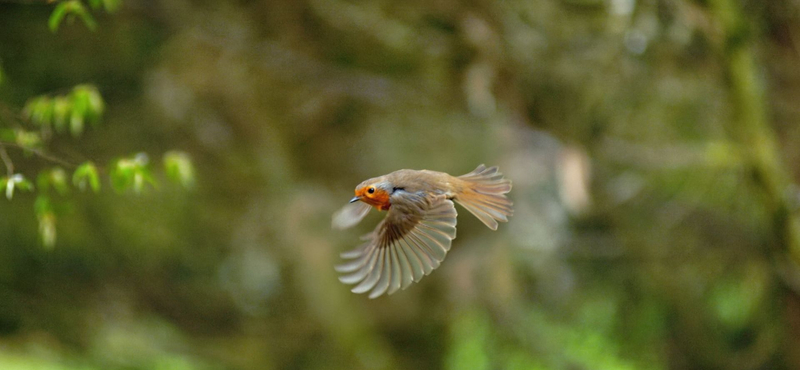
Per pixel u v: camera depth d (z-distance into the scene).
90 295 15.97
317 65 12.81
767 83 12.27
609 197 14.35
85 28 14.33
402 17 11.93
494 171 4.66
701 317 15.72
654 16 11.42
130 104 14.45
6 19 14.30
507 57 11.23
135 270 16.08
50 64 14.45
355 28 12.21
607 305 16.02
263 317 15.80
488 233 13.80
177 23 13.16
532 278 15.08
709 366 15.80
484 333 14.58
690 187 13.48
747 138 10.88
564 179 11.55
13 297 15.51
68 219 15.35
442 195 4.29
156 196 15.05
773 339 14.45
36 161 13.38
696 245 14.93
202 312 16.28
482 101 10.83
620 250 15.10
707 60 12.16
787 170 12.58
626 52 11.50
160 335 16.05
